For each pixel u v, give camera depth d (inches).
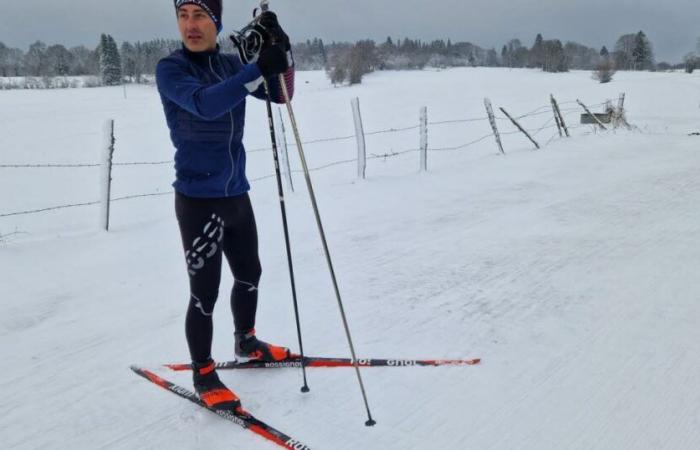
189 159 89.1
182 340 123.6
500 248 176.9
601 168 298.8
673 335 117.3
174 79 82.4
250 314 106.1
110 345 122.0
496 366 107.7
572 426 88.9
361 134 298.4
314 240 192.1
